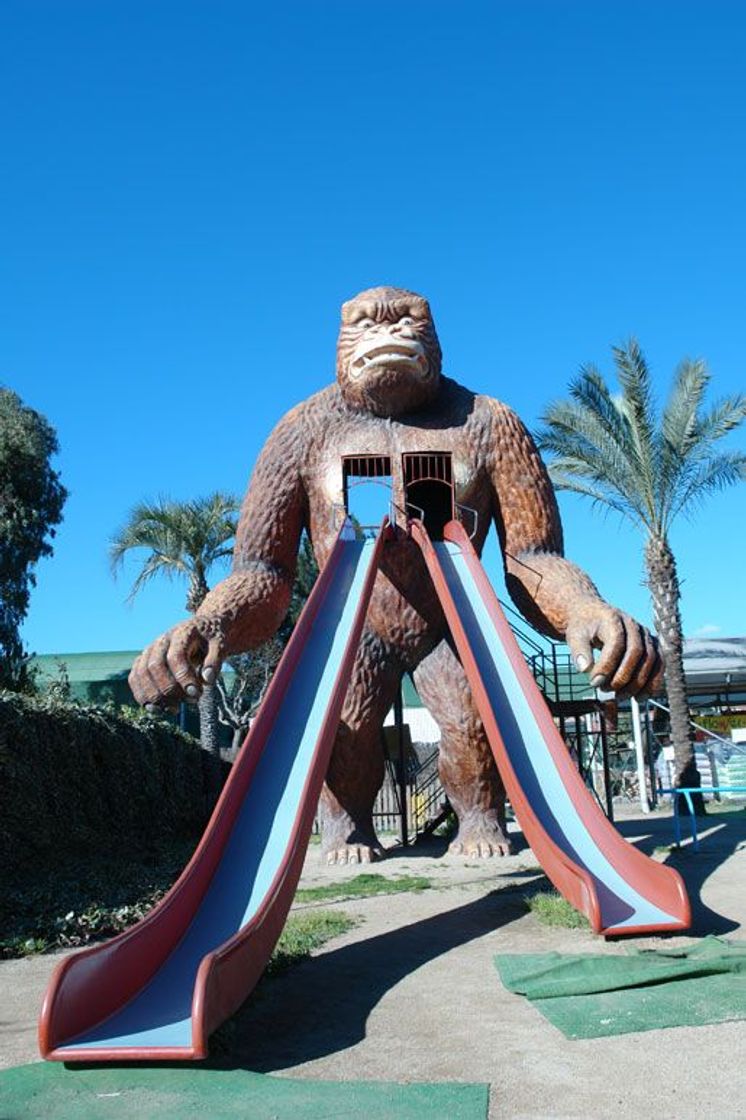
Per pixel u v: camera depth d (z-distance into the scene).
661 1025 5.42
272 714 9.84
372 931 8.96
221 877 7.66
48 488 33.75
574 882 7.89
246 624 12.80
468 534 13.66
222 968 5.55
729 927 8.06
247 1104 4.55
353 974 7.32
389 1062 5.21
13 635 31.95
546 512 13.53
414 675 14.59
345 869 13.35
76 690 41.00
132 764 17.08
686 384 21.80
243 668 35.56
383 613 13.89
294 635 11.02
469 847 13.88
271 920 6.68
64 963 5.41
